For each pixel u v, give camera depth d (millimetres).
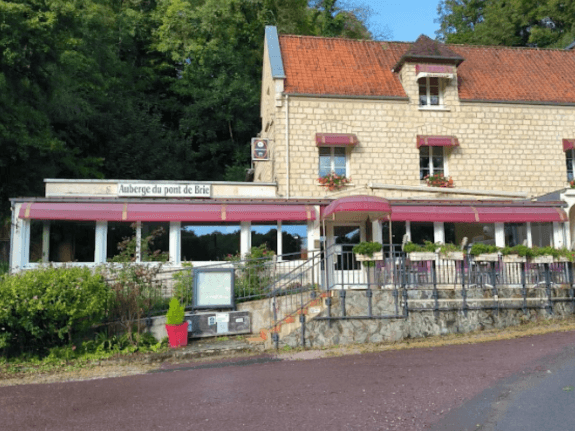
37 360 11352
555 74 24141
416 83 21578
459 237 19438
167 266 16312
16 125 19469
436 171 21609
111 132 30906
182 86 39469
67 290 11320
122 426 7031
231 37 38438
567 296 14648
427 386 8430
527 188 21625
